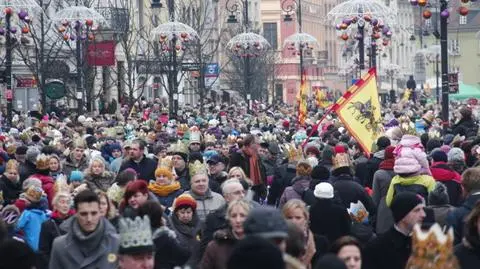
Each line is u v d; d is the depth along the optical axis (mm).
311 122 62312
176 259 18641
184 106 96438
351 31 71625
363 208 23172
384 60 190250
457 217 20297
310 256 17516
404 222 17500
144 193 20453
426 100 123250
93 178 27094
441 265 13156
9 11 52875
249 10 163625
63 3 79625
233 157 32062
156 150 38156
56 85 65812
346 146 35781
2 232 16125
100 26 75062
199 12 99812
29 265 13164
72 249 17734
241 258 10891
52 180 26859
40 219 22531
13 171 27656
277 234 12758
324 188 21938
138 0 107500
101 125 54562
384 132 36875
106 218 19859
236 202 17578
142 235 14719
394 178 23781
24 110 72250
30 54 77750
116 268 17766
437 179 25953
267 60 131500
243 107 94125
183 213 21219
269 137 41250
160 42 80375
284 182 30766
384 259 17547
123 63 91438
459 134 38688
